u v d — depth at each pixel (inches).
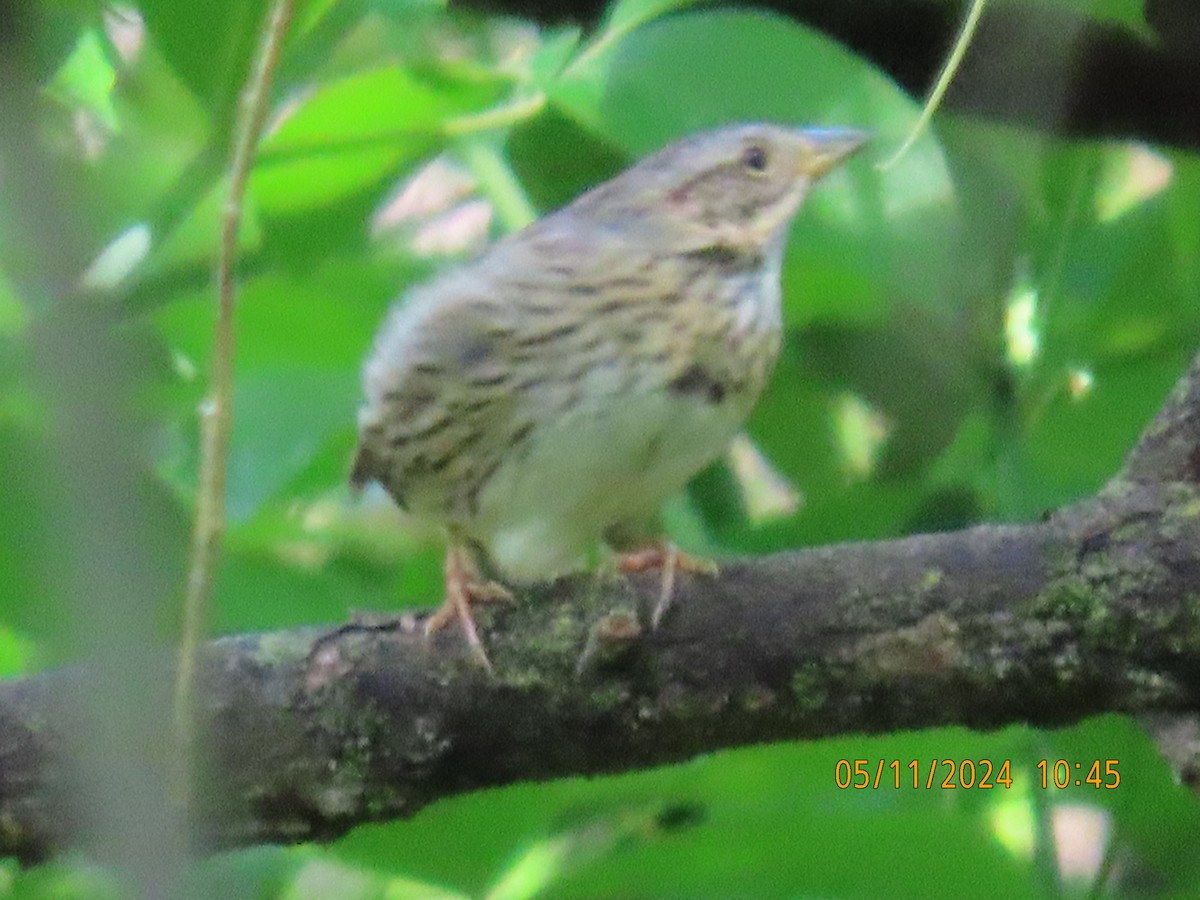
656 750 125.6
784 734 125.6
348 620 126.0
